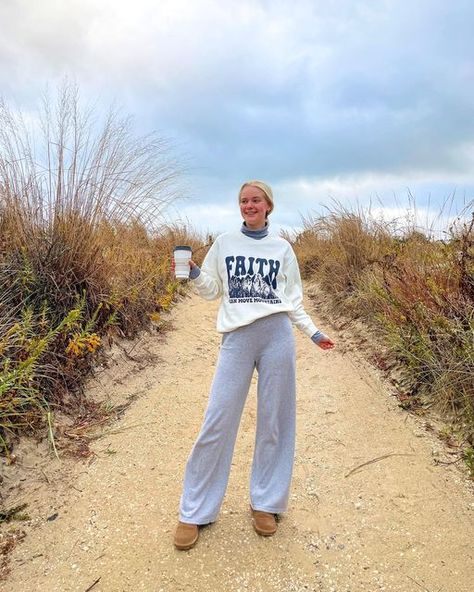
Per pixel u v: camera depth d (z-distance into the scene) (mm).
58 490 2873
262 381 2488
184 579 2291
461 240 4730
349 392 4117
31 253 4121
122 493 2877
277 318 2482
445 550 2428
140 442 3412
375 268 5805
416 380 3945
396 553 2432
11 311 3662
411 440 3344
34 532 2561
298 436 3547
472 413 3266
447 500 2758
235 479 3035
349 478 3027
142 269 5648
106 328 4465
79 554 2432
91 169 4488
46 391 3533
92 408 3742
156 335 5320
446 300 4066
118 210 4914
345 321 5723
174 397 4125
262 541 2518
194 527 2467
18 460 3002
